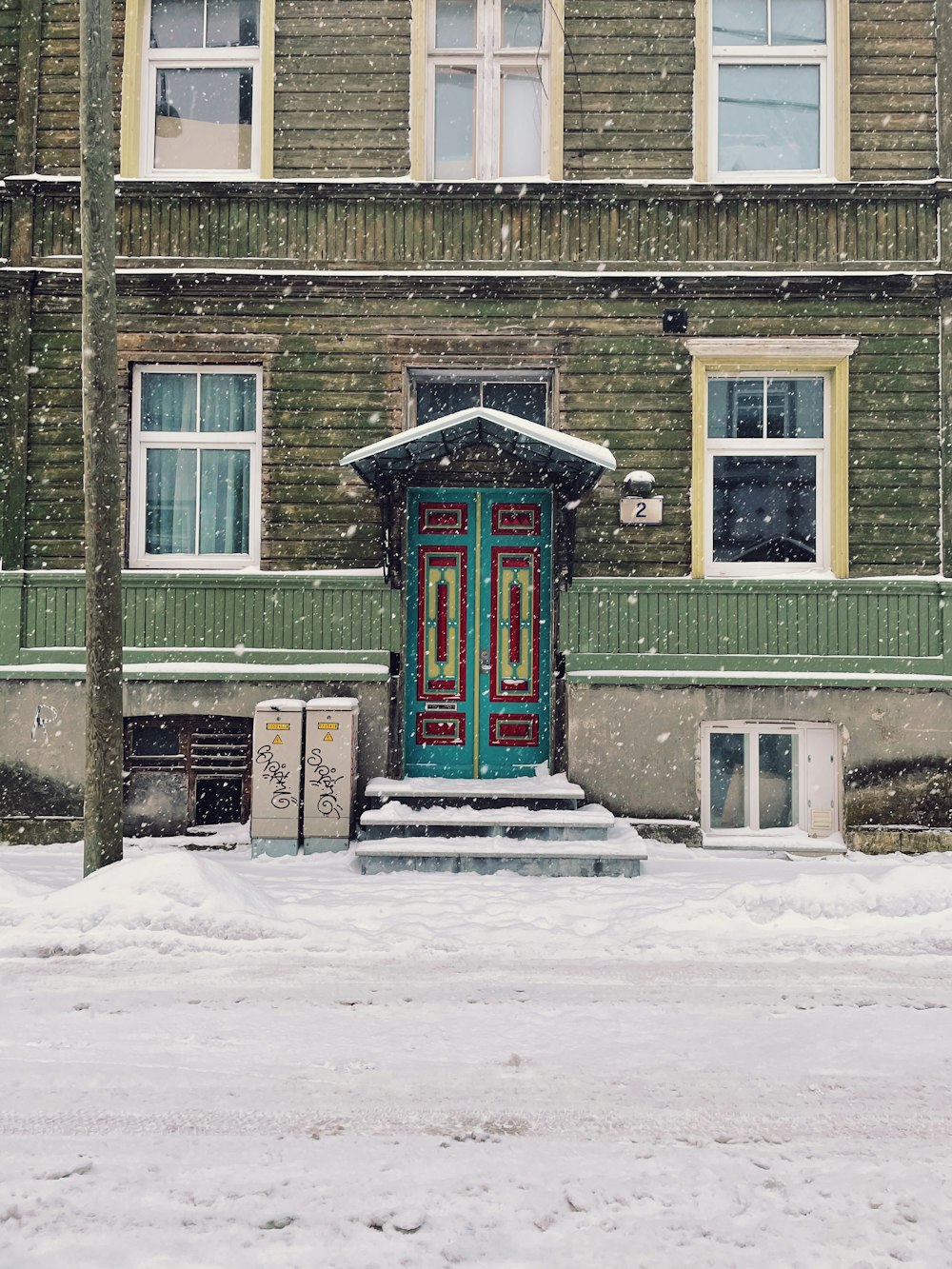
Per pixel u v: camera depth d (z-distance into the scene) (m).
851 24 9.33
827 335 9.16
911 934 5.89
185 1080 3.88
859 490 9.11
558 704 9.11
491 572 9.39
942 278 9.06
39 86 9.45
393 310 9.26
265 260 9.27
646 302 9.23
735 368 9.21
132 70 9.45
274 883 7.12
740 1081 3.90
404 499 9.16
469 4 9.54
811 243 9.20
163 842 8.74
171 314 9.27
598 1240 2.80
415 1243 2.77
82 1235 2.80
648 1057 4.13
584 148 9.33
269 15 9.45
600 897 6.76
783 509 9.32
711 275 9.12
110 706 6.72
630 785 8.88
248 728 9.03
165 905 5.90
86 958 5.40
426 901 6.58
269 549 9.16
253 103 9.55
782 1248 2.77
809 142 9.47
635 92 9.37
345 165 9.39
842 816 8.86
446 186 9.23
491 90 9.53
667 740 8.90
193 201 9.31
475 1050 4.19
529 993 4.92
